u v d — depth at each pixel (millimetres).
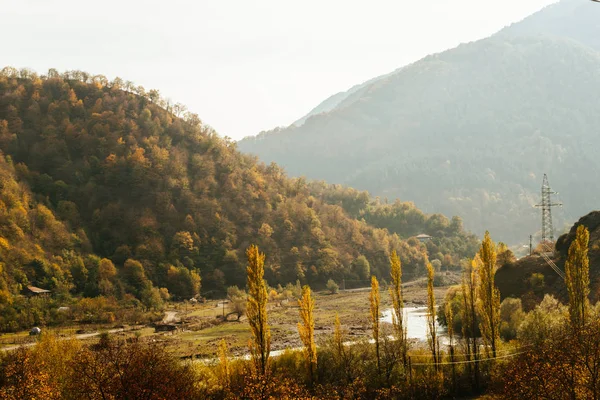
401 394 75250
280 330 152250
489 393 69438
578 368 50812
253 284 70562
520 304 110250
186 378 60469
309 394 68500
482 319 83750
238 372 72188
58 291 182375
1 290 161875
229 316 178500
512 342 85562
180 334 143250
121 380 53094
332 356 81125
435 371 77812
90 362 56156
